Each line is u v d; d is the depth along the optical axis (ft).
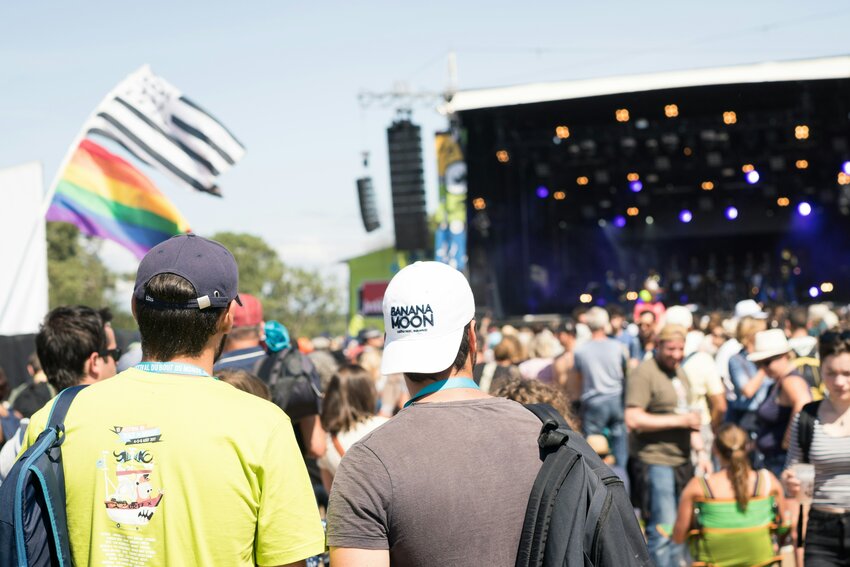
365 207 64.75
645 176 76.48
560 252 82.69
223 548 6.56
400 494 6.62
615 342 28.81
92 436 6.79
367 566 6.56
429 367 7.13
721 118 64.18
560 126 64.03
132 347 15.49
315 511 6.88
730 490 15.94
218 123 31.17
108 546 6.64
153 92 30.53
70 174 29.09
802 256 89.10
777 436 19.71
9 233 28.94
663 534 20.77
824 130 64.64
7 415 16.43
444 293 7.29
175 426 6.69
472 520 6.61
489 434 6.93
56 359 10.50
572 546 6.52
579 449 6.97
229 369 12.64
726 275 89.66
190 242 7.26
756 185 80.38
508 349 27.78
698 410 23.29
